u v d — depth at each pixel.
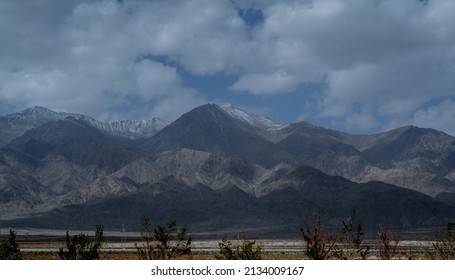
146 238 36.41
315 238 31.09
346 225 38.53
